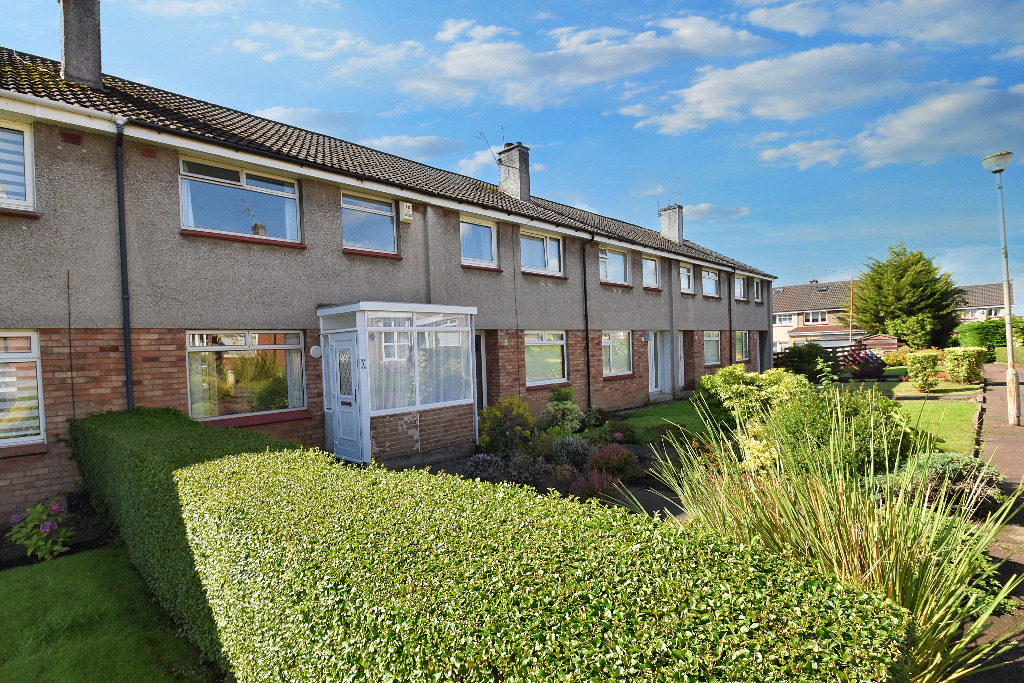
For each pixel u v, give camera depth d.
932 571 2.94
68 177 7.01
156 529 4.40
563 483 7.83
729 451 4.26
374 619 2.13
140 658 3.81
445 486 3.50
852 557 2.84
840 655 1.55
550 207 17.72
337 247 9.72
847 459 3.72
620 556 2.23
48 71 8.37
